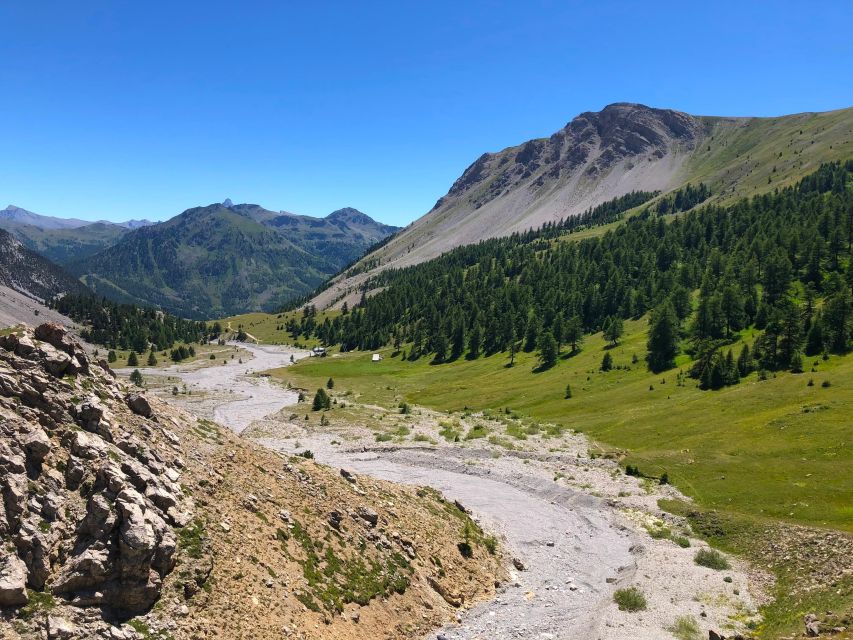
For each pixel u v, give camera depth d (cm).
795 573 4122
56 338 3152
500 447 8681
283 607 2678
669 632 3400
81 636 2020
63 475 2470
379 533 3903
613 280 18425
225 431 4153
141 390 3750
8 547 2095
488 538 4941
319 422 10638
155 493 2688
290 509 3544
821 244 14912
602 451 8194
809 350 10594
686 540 5172
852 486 5456
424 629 3234
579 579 4472
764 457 6662
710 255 19012
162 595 2342
